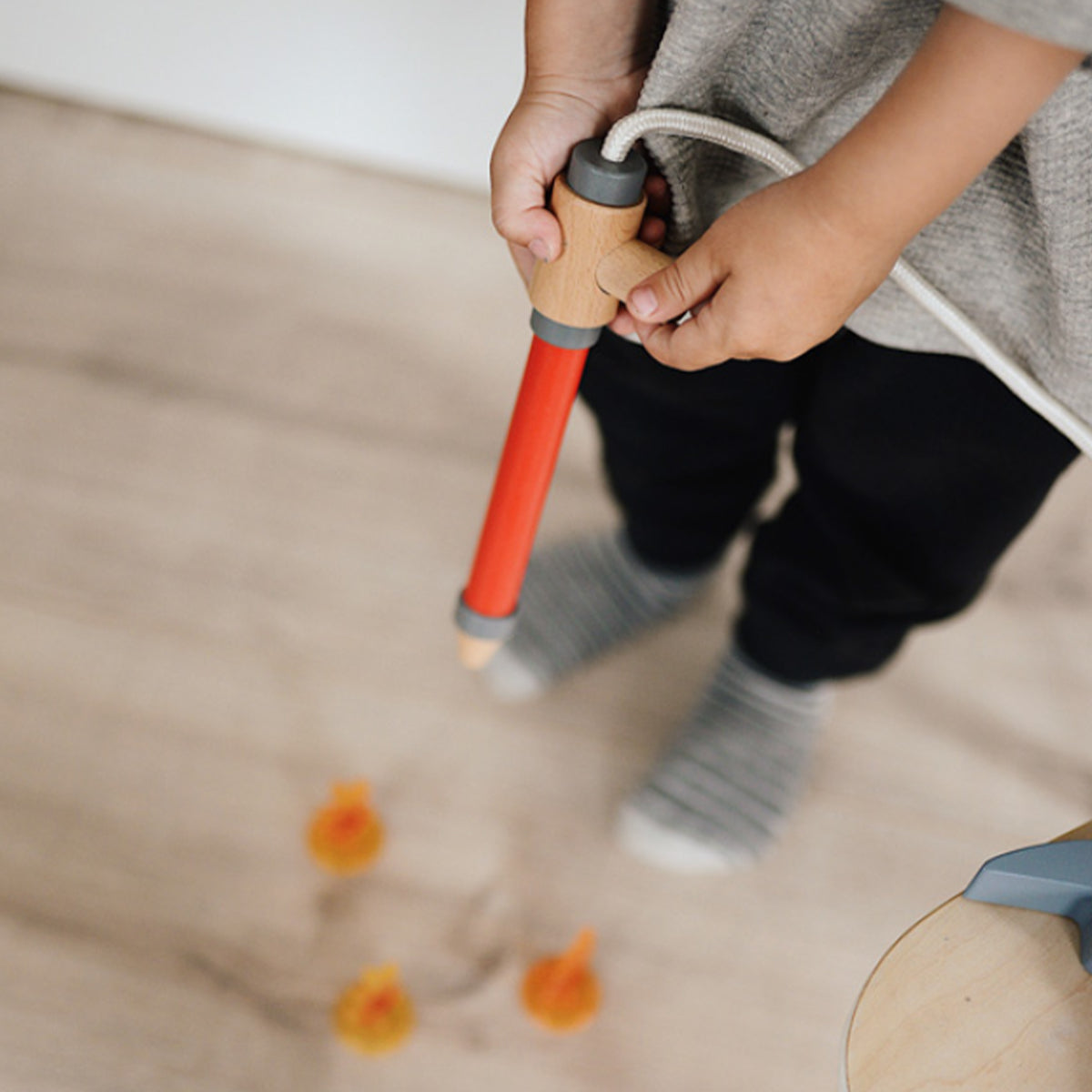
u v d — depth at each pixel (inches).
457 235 56.4
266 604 44.6
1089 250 21.9
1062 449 29.3
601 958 38.8
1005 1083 18.9
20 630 42.7
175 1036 36.1
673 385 32.9
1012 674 46.2
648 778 41.9
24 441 47.0
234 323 51.6
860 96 23.5
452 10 49.7
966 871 41.8
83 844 38.9
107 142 56.6
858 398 30.4
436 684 43.7
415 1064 36.4
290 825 40.2
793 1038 38.1
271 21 51.9
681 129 22.3
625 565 44.9
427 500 48.1
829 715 44.4
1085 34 16.2
